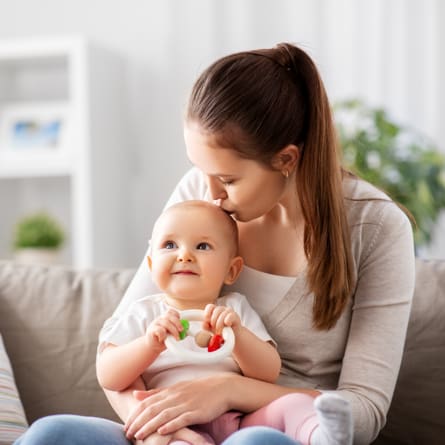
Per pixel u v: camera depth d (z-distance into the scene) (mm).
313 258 1536
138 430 1314
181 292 1509
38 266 2018
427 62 3996
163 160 4250
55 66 4270
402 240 1582
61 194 4328
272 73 1491
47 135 4039
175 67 4230
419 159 3438
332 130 1536
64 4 4340
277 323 1590
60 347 1855
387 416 1755
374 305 1547
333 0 4086
